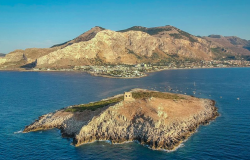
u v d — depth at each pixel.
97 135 109.56
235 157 89.19
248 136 108.38
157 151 95.62
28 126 123.81
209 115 141.50
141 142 102.75
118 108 120.00
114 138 107.12
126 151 96.31
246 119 134.38
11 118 139.75
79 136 106.69
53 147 100.56
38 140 107.69
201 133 113.19
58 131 118.50
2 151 96.50
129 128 109.88
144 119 111.50
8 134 114.50
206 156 90.56
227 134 111.38
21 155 93.44
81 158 91.19
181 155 91.94
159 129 106.75
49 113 142.25
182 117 126.00
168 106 134.12
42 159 90.38
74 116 126.19
